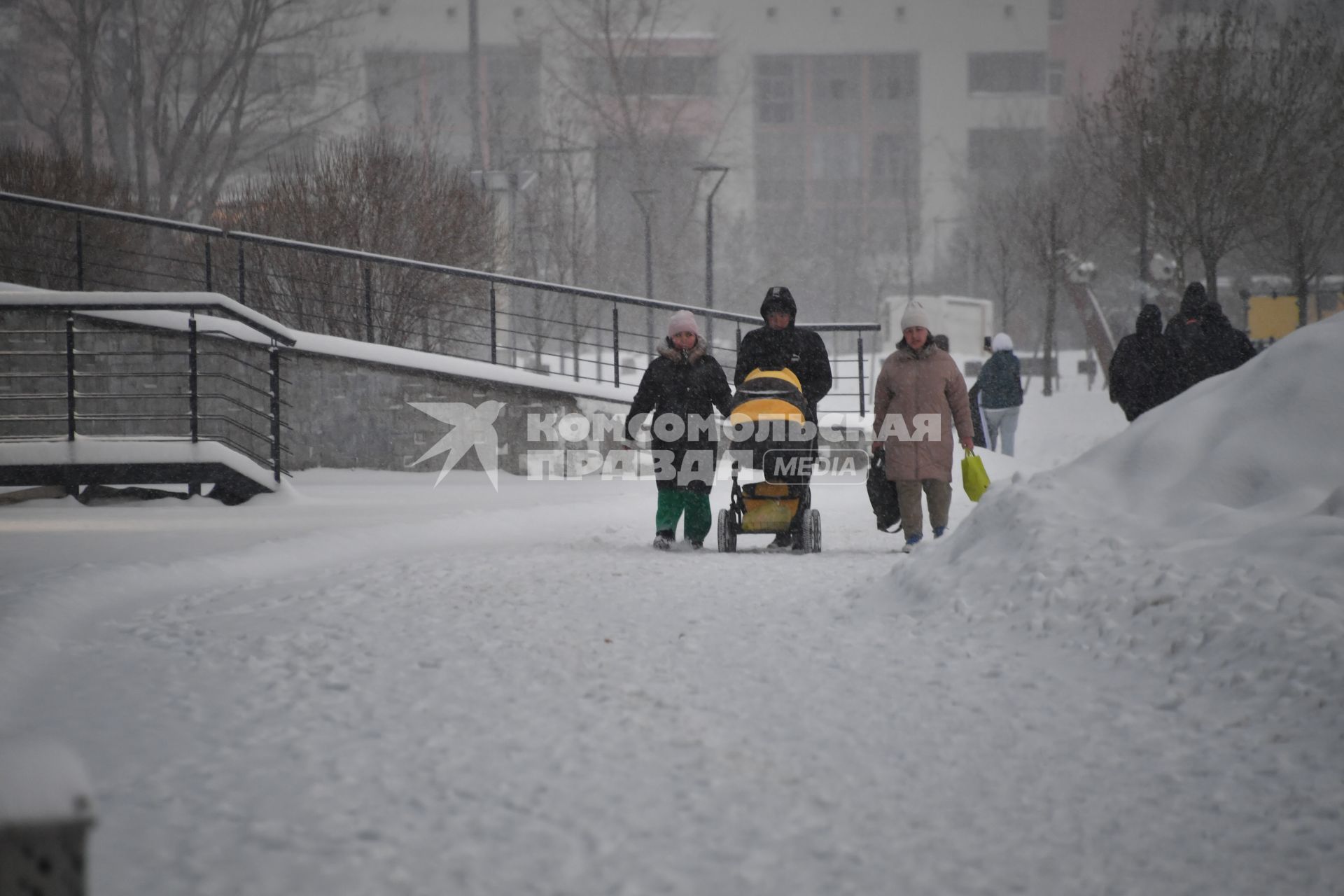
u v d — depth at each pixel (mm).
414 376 42750
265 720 13180
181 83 115000
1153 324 36344
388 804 10539
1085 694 13969
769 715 13477
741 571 23781
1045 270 101000
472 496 36875
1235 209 74000
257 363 41656
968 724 13078
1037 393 104250
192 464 33812
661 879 9086
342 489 38219
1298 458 18391
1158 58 79188
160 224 44406
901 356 27844
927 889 9031
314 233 49656
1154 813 10586
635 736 12656
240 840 9656
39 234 51188
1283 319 102438
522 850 9586
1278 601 14312
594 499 36594
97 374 36812
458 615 18859
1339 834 10016
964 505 36125
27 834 6133
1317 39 75812
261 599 20406
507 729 12852
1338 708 12266
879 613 18562
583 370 102812
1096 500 19031
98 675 15188
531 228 102812
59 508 32875
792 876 9219
